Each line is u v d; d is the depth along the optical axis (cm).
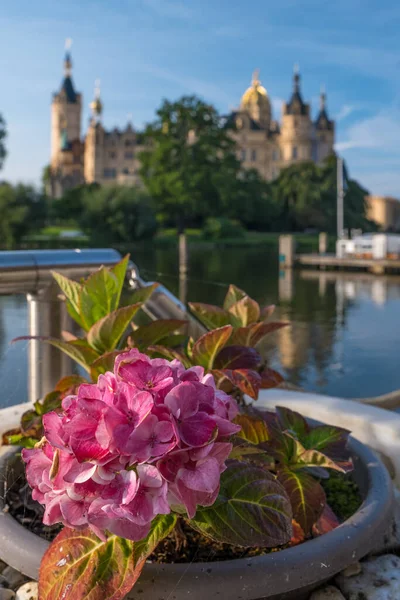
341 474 173
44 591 106
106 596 103
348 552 120
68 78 12281
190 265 3269
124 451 92
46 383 230
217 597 109
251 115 11750
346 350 960
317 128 11244
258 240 6244
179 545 133
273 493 118
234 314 172
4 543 123
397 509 158
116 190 5022
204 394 100
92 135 10412
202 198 6844
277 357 900
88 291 159
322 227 7300
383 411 214
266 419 154
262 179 8181
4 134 6297
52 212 5841
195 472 95
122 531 95
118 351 142
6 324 805
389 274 2820
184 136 6850
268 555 115
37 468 106
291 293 2033
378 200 9106
